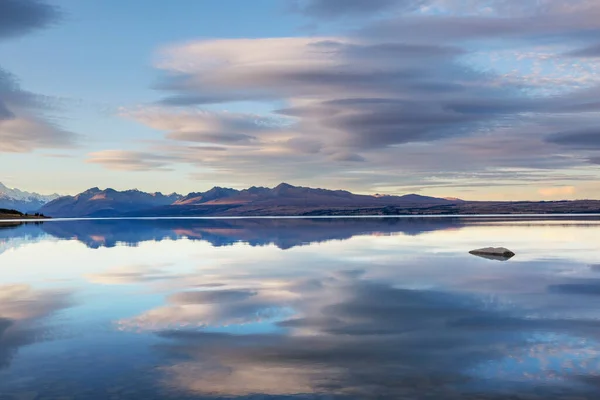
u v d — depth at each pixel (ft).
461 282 77.36
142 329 48.21
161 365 37.47
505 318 52.34
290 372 35.99
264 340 44.37
